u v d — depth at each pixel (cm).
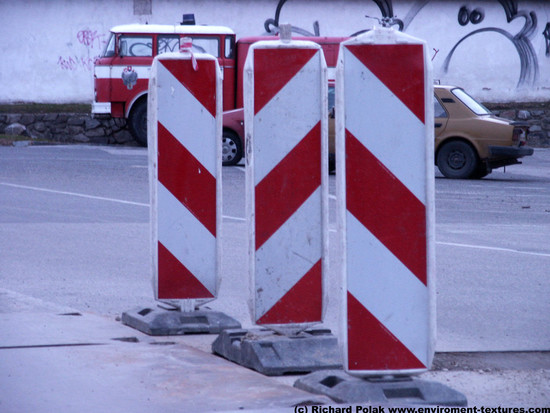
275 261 536
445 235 1209
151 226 627
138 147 2692
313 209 535
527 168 2378
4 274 870
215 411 428
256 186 530
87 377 493
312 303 541
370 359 434
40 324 627
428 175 425
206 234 631
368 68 421
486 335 666
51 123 2859
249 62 521
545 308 771
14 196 1479
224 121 2088
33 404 441
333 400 452
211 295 637
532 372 554
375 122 423
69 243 1062
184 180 624
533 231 1262
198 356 548
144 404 443
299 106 527
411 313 433
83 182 1698
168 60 614
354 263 430
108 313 709
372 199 426
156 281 628
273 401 446
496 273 936
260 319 538
